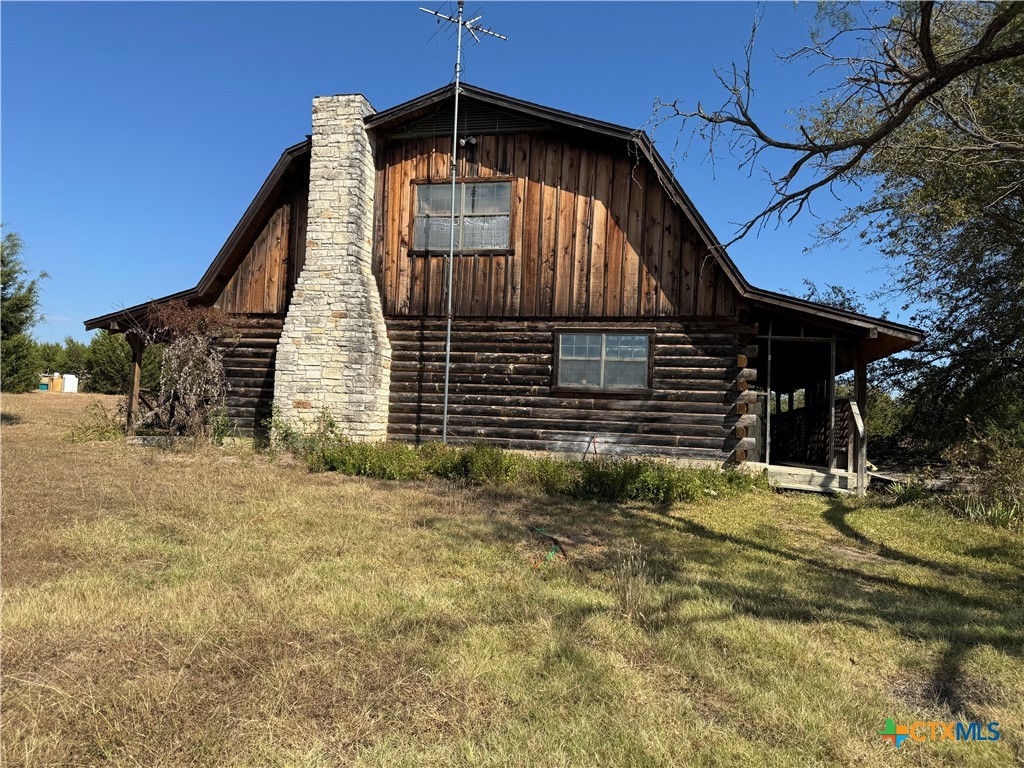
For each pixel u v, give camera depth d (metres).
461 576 5.61
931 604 5.42
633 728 3.19
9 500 7.85
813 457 16.84
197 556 5.86
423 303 13.65
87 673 3.54
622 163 12.87
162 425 15.34
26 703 3.18
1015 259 15.25
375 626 4.32
